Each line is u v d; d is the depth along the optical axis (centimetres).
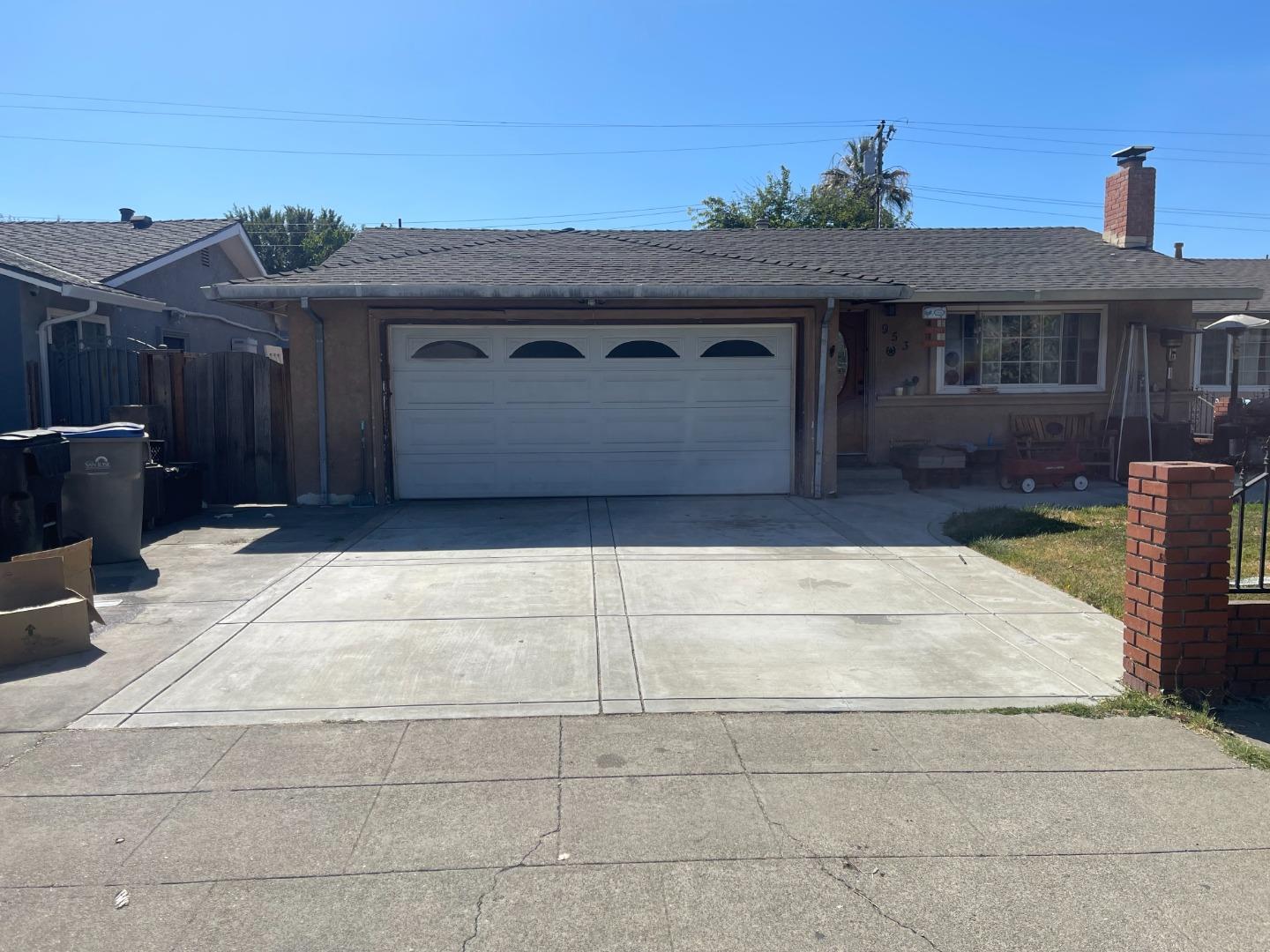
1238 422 1444
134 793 416
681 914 327
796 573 816
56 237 1659
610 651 607
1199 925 321
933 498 1227
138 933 318
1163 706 504
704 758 449
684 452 1227
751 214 3969
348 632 649
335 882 346
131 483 867
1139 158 1603
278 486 1209
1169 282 1374
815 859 361
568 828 384
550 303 1186
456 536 980
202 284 1858
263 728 486
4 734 479
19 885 346
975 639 634
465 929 319
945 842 374
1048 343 1448
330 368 1171
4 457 752
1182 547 507
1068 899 336
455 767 439
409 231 1542
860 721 494
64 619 597
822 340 1191
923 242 1644
